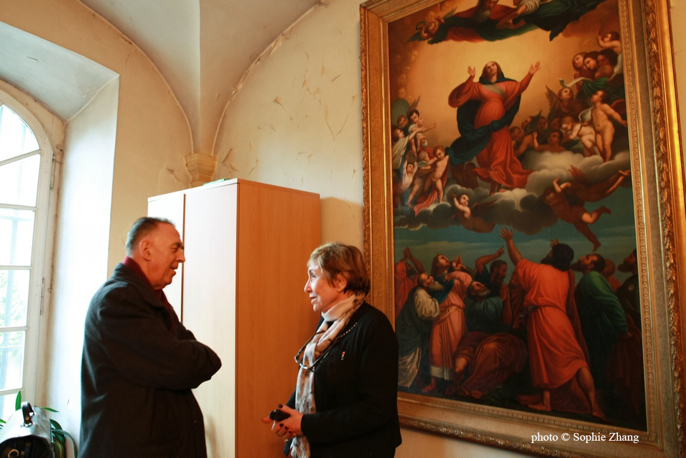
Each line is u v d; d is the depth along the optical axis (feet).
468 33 6.50
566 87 5.64
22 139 9.84
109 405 4.52
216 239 6.86
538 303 5.60
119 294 4.72
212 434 6.49
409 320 6.65
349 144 7.80
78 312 9.14
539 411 5.47
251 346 6.55
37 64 9.14
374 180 7.18
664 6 5.13
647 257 4.95
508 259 5.88
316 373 4.81
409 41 7.07
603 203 5.27
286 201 7.36
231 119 9.91
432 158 6.68
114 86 9.25
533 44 5.94
